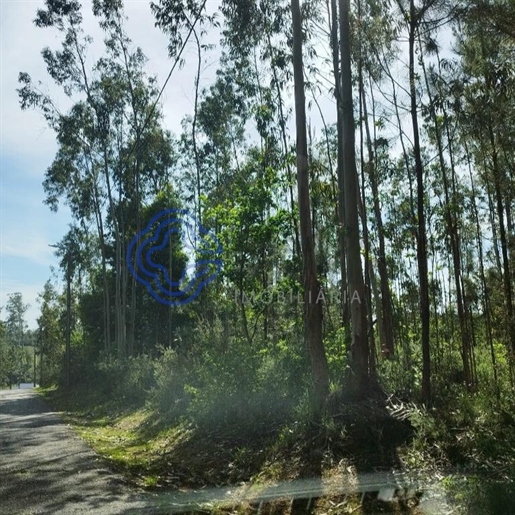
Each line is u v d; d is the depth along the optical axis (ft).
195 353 61.16
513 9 33.42
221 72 91.66
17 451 42.60
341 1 40.29
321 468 29.63
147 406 65.57
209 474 33.50
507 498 19.83
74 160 120.26
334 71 48.24
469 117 40.14
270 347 49.14
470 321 74.33
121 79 107.55
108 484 30.48
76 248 154.51
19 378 368.48
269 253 57.36
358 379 36.04
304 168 40.40
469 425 31.37
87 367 146.51
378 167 58.13
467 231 64.34
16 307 376.89
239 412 43.06
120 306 121.29
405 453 29.58
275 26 54.54
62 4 99.71
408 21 38.81
